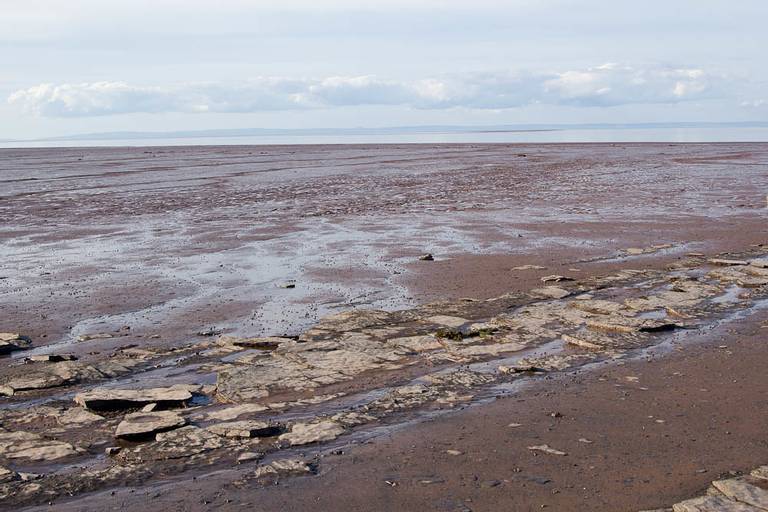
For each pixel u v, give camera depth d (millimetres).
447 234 23938
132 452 8156
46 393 10242
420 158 66625
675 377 10375
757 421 8727
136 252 21016
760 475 7266
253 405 9539
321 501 7027
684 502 6684
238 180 44750
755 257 19609
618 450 8008
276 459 7945
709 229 24531
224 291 16297
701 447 8039
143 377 10898
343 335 12664
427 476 7492
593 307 14234
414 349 11898
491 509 6812
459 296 15711
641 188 37906
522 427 8680
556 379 10406
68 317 14289
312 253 20750
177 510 6902
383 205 31797
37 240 23250
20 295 15977
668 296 15047
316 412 9359
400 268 18594
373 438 8461
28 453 8219
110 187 40781
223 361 11617
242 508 6922
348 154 77125
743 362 10977
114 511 6895
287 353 11680
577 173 47812
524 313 13977
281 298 15672
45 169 56312
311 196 35562
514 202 32562
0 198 35469
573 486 7215
